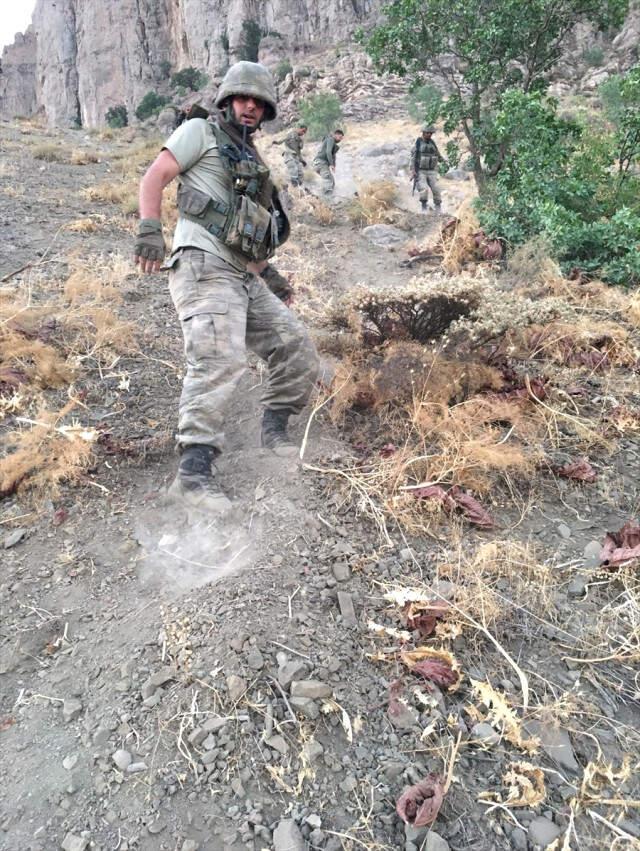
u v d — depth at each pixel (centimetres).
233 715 187
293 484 283
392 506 270
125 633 218
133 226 716
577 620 230
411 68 918
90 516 279
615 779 180
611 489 301
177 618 217
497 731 188
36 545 263
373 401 354
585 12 793
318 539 254
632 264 544
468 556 252
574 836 164
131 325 446
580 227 597
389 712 192
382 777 175
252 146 287
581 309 495
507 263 617
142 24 8175
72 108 9531
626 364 420
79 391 366
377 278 629
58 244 625
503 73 837
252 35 6319
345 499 276
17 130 1753
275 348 296
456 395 348
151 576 244
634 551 245
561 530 273
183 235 269
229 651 201
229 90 274
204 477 264
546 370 396
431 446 315
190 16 6981
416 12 844
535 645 219
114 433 332
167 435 332
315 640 211
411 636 215
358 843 161
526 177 631
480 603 225
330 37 5800
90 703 197
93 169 1121
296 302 531
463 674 204
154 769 176
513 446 320
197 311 262
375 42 885
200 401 261
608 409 363
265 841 161
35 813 169
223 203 269
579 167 684
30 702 200
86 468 302
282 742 181
